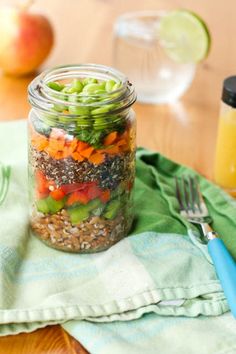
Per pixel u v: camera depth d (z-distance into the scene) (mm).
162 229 723
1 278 649
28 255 694
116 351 599
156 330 625
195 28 959
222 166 816
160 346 610
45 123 674
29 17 1004
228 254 678
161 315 639
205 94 1006
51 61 1066
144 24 1008
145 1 1251
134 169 711
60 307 626
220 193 784
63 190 674
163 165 827
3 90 994
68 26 1164
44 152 672
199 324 632
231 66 1071
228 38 1143
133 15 1043
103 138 665
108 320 629
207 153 881
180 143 897
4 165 791
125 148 682
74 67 707
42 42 1005
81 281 664
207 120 948
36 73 1046
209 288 653
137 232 718
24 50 995
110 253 686
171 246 699
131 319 632
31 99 670
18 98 977
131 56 1001
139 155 827
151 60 999
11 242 688
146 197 769
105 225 692
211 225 744
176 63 992
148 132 915
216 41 1133
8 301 636
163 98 983
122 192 692
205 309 640
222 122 805
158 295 642
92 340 610
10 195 754
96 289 652
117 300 639
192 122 942
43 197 685
